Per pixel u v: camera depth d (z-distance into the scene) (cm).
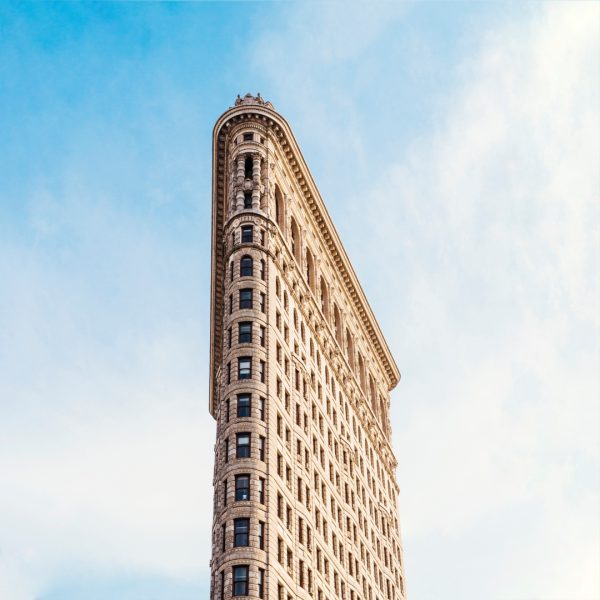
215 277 12312
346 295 13612
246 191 11131
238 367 9600
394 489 13800
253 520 8531
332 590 9825
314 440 10569
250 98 12069
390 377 15312
